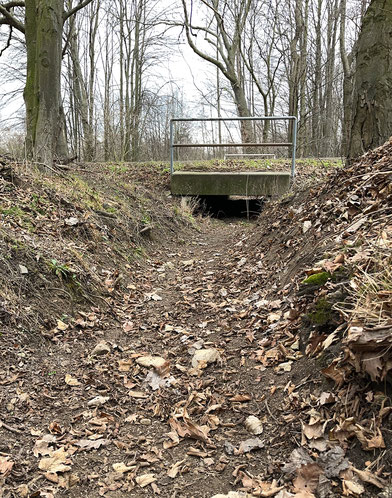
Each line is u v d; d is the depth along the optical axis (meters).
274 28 23.03
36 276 4.06
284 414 2.48
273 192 9.37
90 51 22.25
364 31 5.32
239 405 2.70
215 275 5.38
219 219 10.23
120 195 7.77
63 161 8.70
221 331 3.73
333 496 1.91
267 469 2.18
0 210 4.80
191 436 2.50
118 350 3.60
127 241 6.26
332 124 25.41
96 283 4.57
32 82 7.60
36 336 3.54
